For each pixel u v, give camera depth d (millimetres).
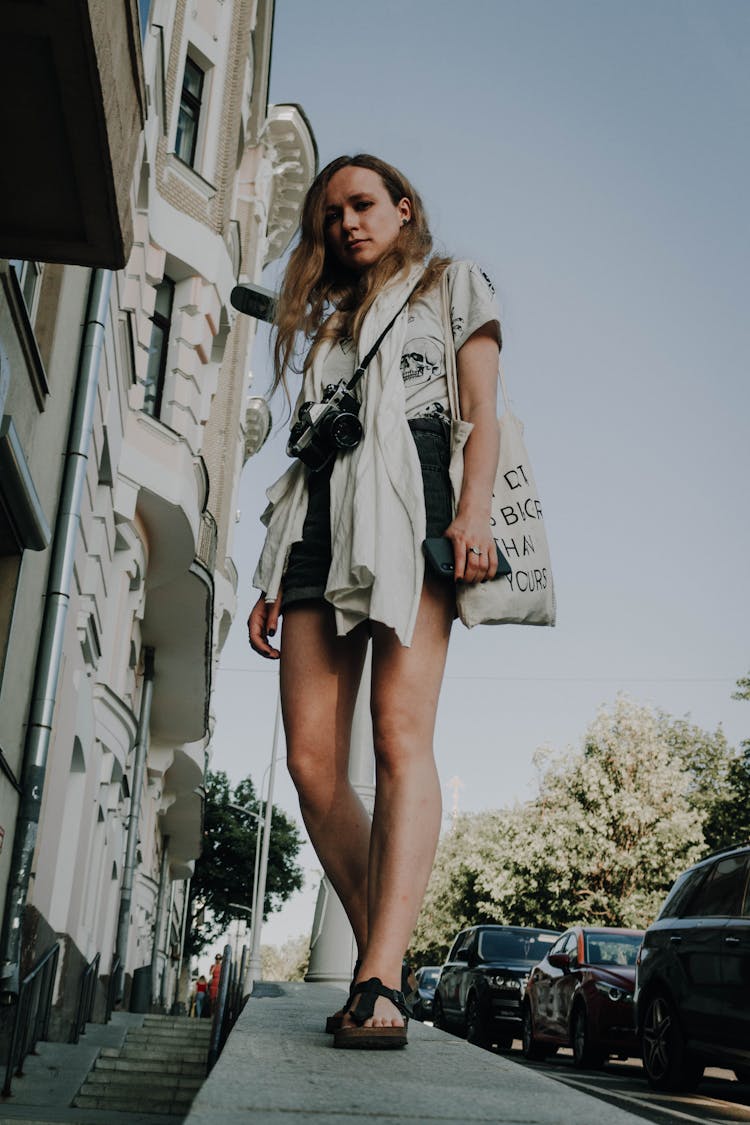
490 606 2424
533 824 36719
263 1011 3047
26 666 10562
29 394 9656
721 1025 8055
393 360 2619
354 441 2533
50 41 4469
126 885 22781
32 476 10281
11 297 8297
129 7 4945
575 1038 11930
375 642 2451
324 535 2602
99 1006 19188
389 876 2301
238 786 65000
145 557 18812
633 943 12797
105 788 19031
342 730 2592
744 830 36000
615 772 36656
